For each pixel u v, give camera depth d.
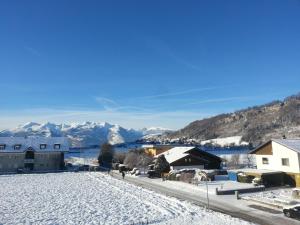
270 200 38.38
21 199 47.03
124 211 38.53
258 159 58.16
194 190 50.66
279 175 52.34
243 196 43.62
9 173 88.06
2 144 94.25
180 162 70.94
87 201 45.09
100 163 110.31
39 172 89.62
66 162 116.00
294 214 32.12
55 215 37.38
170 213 36.75
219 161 75.06
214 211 36.59
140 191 52.53
